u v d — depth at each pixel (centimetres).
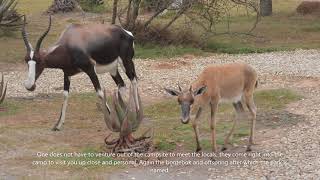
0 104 1667
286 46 2736
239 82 1205
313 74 2048
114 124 1245
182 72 2166
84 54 1393
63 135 1388
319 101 1638
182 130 1402
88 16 3812
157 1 2762
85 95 1803
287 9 4103
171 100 1703
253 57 2475
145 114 1580
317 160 1154
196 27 3133
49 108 1656
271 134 1341
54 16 3850
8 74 2169
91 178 1094
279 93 1717
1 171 1145
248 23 3425
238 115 1288
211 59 2447
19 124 1483
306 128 1377
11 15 3145
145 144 1251
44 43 2809
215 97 1175
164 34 2731
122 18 3162
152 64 2328
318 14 3753
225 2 3014
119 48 1473
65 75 1421
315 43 2820
